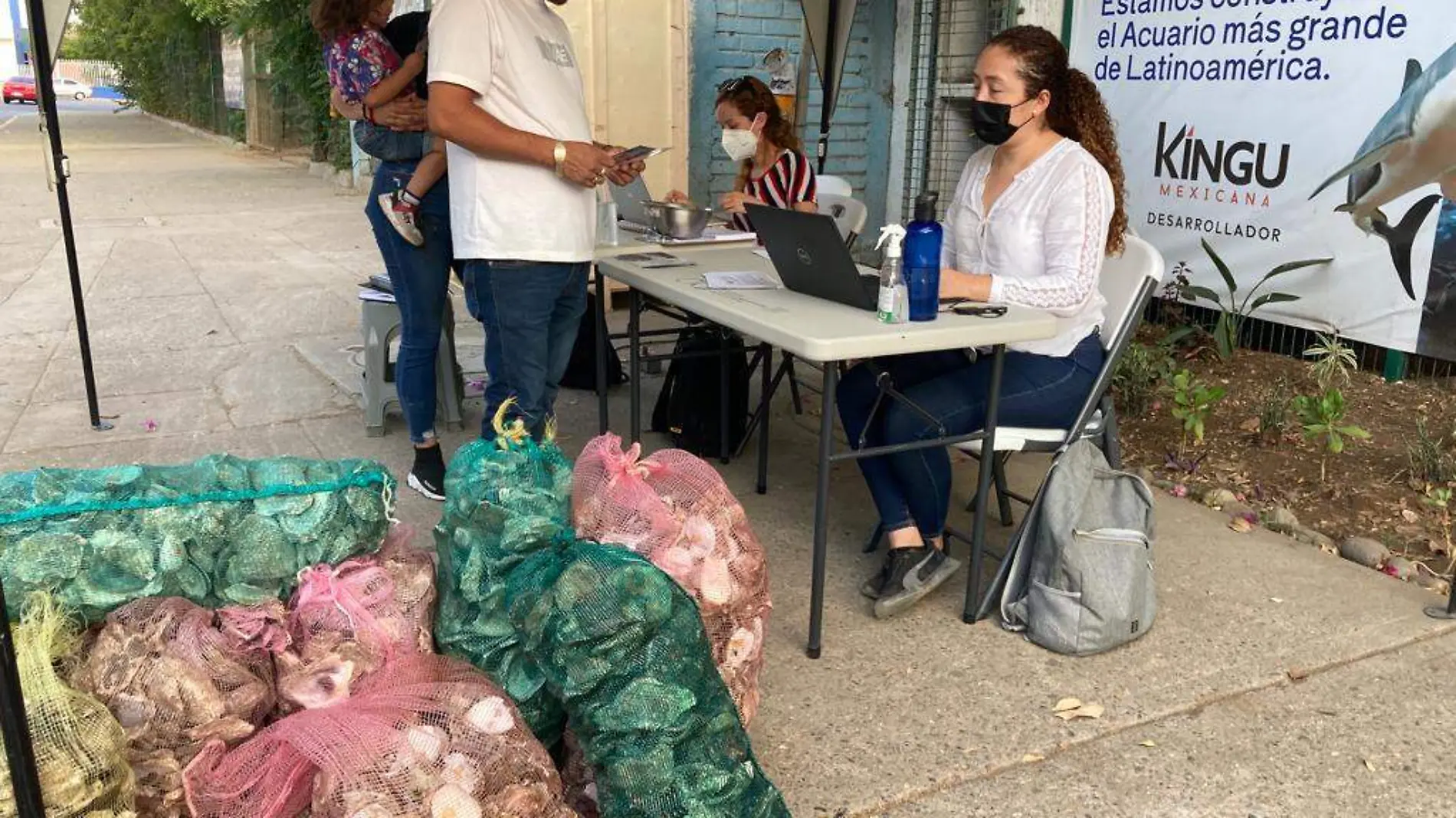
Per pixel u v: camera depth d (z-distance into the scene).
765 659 2.94
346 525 2.17
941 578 3.14
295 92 17.34
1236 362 5.55
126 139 25.09
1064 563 2.94
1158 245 6.04
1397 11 4.78
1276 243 5.45
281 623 2.05
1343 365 5.28
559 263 3.26
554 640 1.96
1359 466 4.35
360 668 1.99
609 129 6.85
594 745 1.96
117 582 1.99
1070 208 3.01
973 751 2.56
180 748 1.86
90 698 1.77
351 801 1.71
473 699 1.95
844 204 4.91
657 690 1.93
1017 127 3.09
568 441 4.66
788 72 6.76
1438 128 4.70
